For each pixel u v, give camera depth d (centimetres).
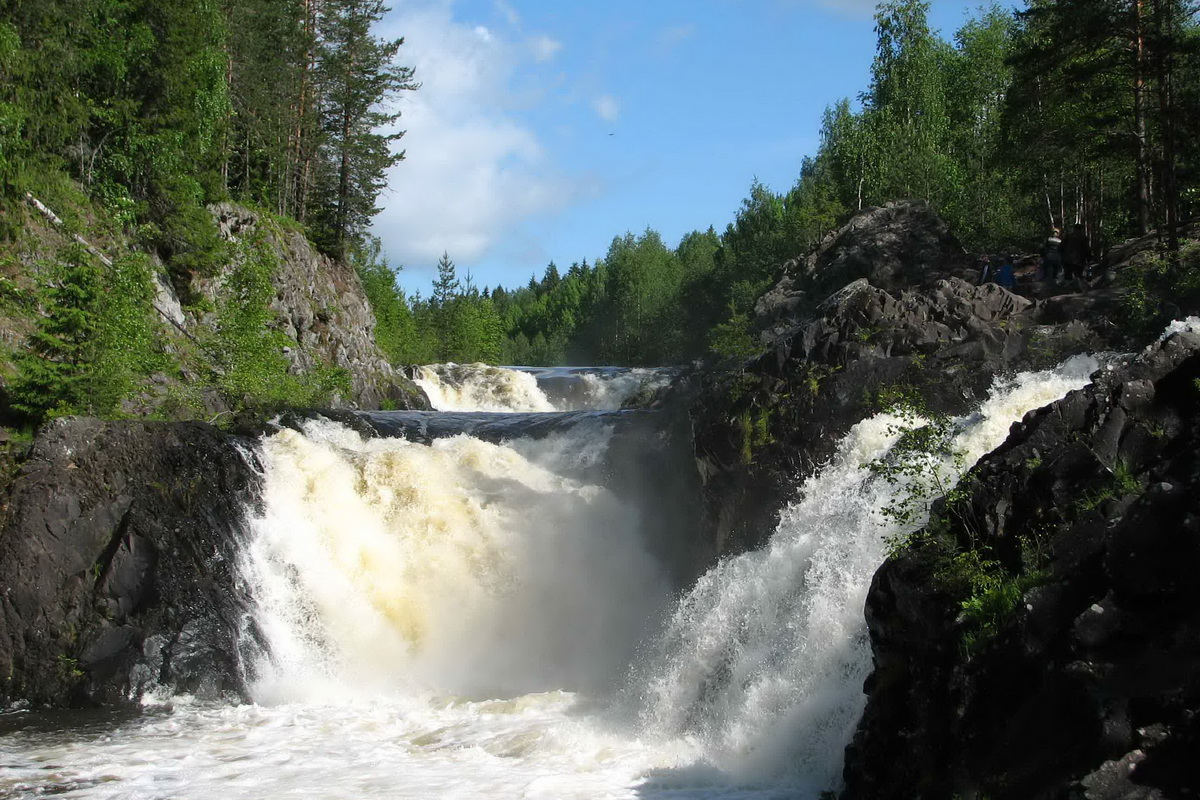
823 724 1414
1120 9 3178
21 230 3180
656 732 1727
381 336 7481
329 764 1641
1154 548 966
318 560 2395
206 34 4578
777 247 7431
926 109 6294
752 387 2189
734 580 1817
